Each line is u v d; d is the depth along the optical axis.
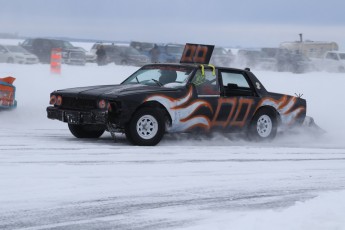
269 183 8.84
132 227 6.40
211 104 12.51
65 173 8.81
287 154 11.79
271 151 12.09
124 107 11.42
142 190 8.05
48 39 42.91
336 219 6.33
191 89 12.28
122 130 11.81
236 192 8.16
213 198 7.76
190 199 7.66
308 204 7.01
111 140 12.62
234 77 13.05
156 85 12.47
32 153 10.45
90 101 11.73
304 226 6.05
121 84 12.84
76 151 10.86
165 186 8.34
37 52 42.47
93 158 10.19
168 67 12.84
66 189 7.87
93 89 12.20
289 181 9.05
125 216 6.80
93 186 8.11
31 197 7.39
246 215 6.70
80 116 11.70
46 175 8.62
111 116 11.58
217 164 10.21
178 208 7.20
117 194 7.76
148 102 11.80
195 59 13.48
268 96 13.41
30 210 6.87
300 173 9.76
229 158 10.92
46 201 7.26
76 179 8.46
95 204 7.24
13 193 7.54
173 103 12.01
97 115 11.46
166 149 11.60
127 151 11.08
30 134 13.23
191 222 6.60
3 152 10.45
